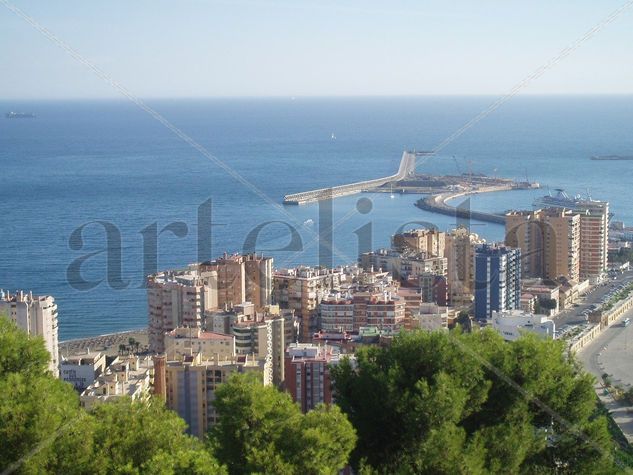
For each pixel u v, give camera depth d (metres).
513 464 70.38
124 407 68.00
